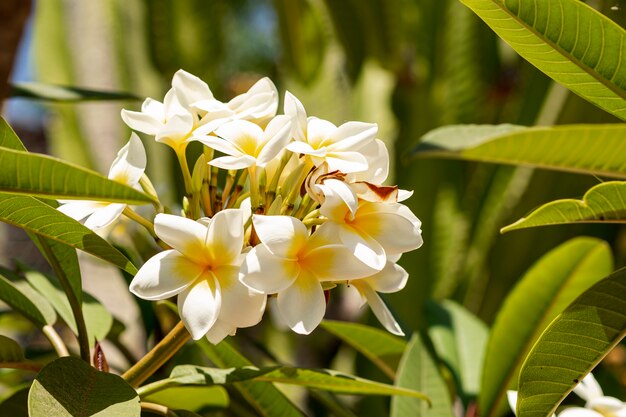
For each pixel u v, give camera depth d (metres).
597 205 0.77
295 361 2.37
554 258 1.06
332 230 0.74
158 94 2.16
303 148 0.75
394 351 1.09
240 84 2.71
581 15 0.74
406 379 0.99
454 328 1.21
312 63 2.48
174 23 2.20
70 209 0.77
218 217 0.73
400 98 2.22
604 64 0.76
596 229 1.88
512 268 1.92
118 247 1.06
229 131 0.77
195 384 0.81
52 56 2.14
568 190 1.82
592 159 0.87
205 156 0.79
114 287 1.57
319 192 0.75
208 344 0.90
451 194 2.04
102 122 2.02
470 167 2.09
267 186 0.77
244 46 3.99
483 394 1.05
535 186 1.82
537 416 0.80
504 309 1.06
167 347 0.79
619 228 1.89
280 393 0.93
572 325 0.78
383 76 2.33
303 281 0.73
